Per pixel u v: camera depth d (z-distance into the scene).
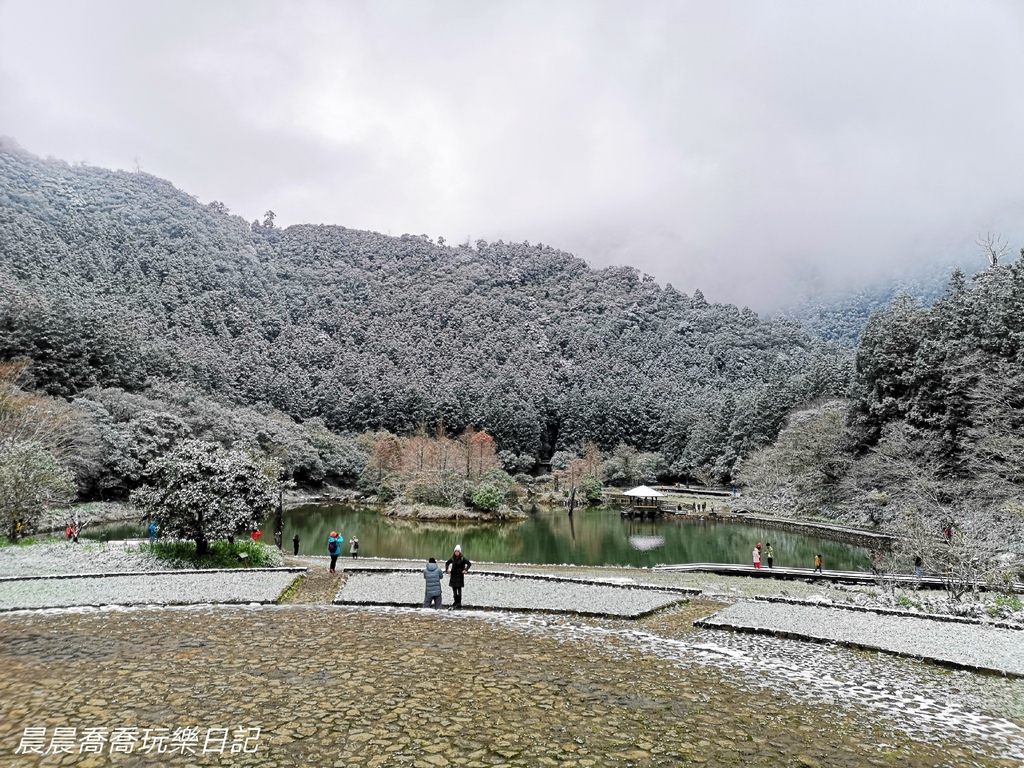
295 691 8.98
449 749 7.20
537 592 19.88
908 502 39.50
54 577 20.41
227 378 101.75
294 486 79.31
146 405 64.44
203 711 8.07
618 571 29.94
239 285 150.50
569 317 199.75
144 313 110.12
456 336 168.00
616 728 8.09
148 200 179.25
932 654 13.02
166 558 24.52
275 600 17.17
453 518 59.34
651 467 101.38
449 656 11.20
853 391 57.00
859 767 7.29
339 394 115.94
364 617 14.67
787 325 186.38
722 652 12.58
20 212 127.00
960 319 44.81
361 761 6.79
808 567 33.31
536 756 7.11
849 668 12.00
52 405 48.94
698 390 137.38
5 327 63.78
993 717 9.45
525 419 109.25
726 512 64.62
